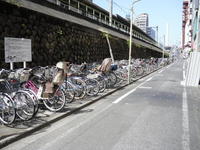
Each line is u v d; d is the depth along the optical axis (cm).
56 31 1279
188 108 791
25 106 588
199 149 451
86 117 664
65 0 2016
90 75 982
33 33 1082
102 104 841
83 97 899
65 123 608
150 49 4903
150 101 896
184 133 539
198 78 1380
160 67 3481
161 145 465
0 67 880
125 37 3052
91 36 1822
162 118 658
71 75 891
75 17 1723
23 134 506
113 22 3244
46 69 809
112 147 453
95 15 2714
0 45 887
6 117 560
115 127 574
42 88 678
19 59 788
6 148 448
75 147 454
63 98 703
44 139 496
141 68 1994
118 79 1357
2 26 906
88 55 1747
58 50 1298
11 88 643
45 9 1282
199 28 1977
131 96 1005
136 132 539
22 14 1017
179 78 1847
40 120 602
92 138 501
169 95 1041
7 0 928
